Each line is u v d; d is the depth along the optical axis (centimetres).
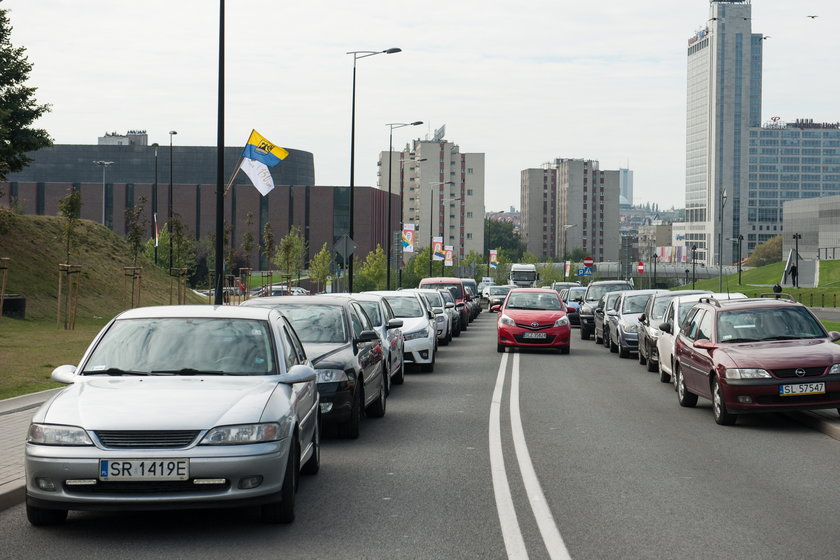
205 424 1067
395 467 1512
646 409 2306
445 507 1216
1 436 1670
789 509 1203
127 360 1245
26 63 6097
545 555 979
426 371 3375
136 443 1054
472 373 3328
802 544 1025
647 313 3641
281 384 1213
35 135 6097
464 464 1541
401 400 2500
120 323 1314
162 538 1059
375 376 2078
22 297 5162
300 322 1959
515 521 1137
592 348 4750
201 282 14550
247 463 1062
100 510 1074
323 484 1372
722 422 2011
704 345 2150
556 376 3209
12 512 1196
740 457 1612
